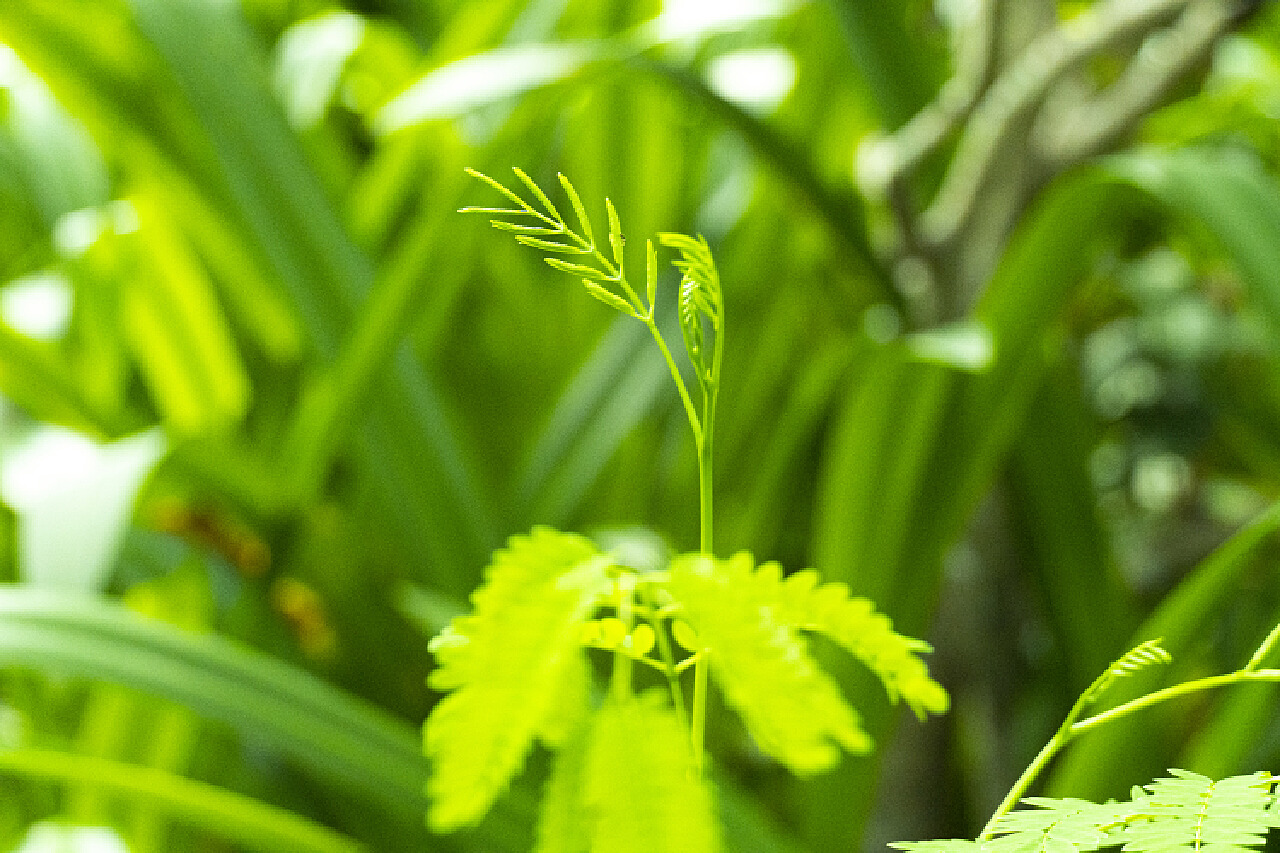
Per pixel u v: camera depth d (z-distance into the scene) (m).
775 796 3.82
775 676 0.74
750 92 4.00
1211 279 4.92
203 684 2.27
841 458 2.84
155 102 3.47
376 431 3.26
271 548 3.31
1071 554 3.38
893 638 0.79
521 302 4.12
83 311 3.88
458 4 4.56
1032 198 3.45
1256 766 2.37
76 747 2.94
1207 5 3.12
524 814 2.29
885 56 3.64
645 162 3.98
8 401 3.60
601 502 4.02
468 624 0.74
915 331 3.46
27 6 3.34
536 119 3.09
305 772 3.17
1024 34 3.31
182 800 2.14
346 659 3.47
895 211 3.50
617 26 4.20
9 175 4.21
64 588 2.70
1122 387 5.31
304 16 4.59
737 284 4.07
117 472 2.88
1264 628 3.38
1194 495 5.13
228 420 4.05
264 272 3.34
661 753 0.77
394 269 2.95
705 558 0.75
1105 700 2.12
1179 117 4.67
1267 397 4.88
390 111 3.31
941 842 0.80
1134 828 0.78
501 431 4.23
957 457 2.79
